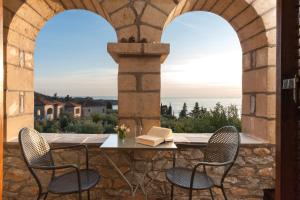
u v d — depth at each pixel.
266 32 2.59
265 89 2.65
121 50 2.46
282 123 1.15
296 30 1.14
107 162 2.66
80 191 1.92
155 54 2.54
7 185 2.67
